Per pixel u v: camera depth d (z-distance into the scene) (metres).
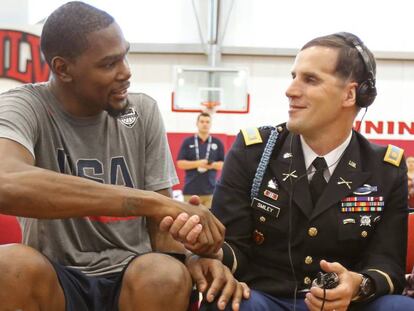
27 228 1.42
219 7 6.20
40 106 1.39
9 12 5.93
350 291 1.27
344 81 1.42
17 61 5.01
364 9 6.22
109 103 1.37
